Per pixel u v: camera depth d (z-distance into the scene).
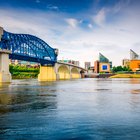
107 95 51.47
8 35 120.75
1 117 26.80
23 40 136.12
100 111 30.70
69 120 25.41
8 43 120.50
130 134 20.47
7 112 29.89
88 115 28.06
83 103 38.28
